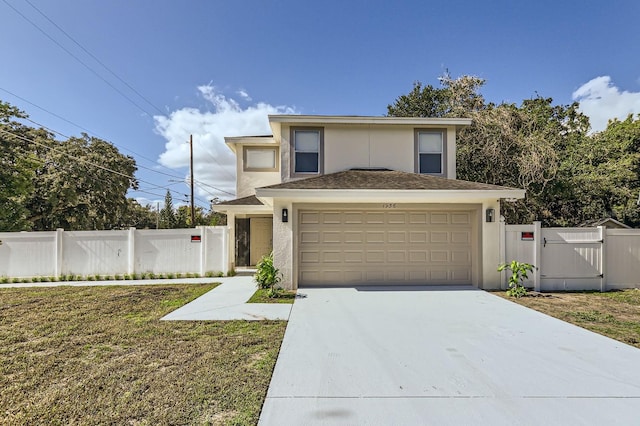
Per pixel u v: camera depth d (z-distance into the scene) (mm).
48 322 6762
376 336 5816
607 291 9922
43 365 4617
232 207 14281
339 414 3371
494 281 10102
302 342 5516
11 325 6559
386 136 12578
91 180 25031
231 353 5031
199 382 4062
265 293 9484
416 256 10500
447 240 10531
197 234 13109
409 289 9906
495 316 7121
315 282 10391
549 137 18047
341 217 10430
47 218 23875
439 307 7871
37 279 12328
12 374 4340
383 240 10469
